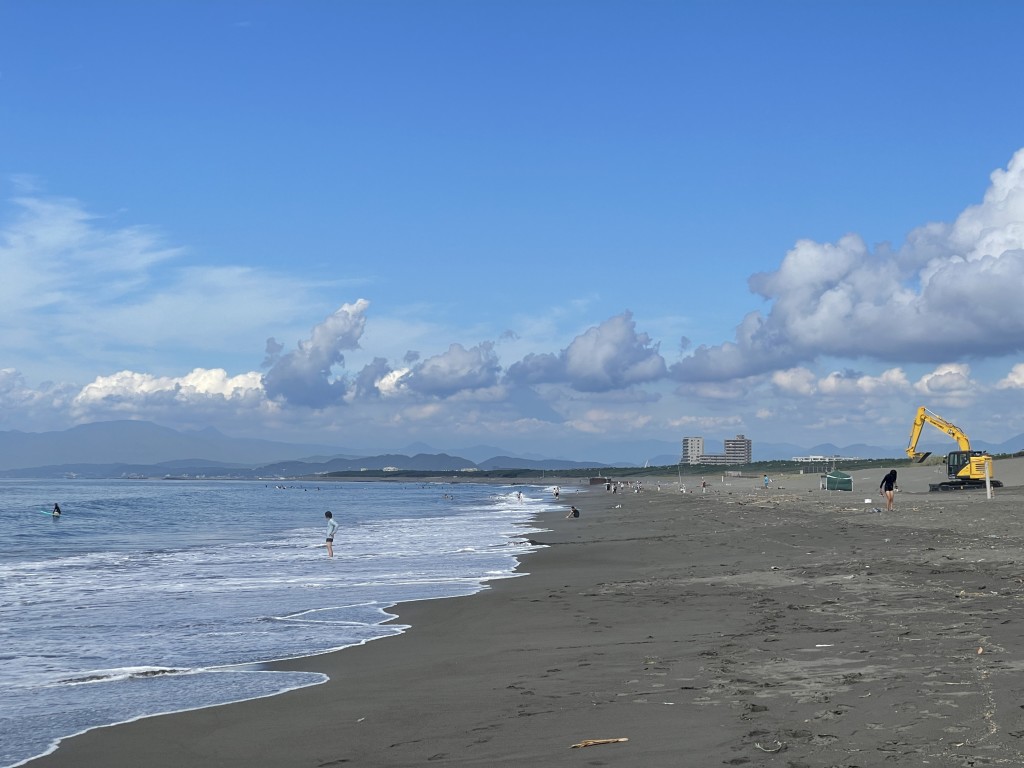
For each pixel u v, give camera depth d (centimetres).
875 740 669
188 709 958
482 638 1370
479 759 712
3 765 772
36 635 1501
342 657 1257
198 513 7244
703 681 936
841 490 8162
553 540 3744
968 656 964
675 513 5638
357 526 5166
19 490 16975
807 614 1375
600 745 718
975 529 3109
